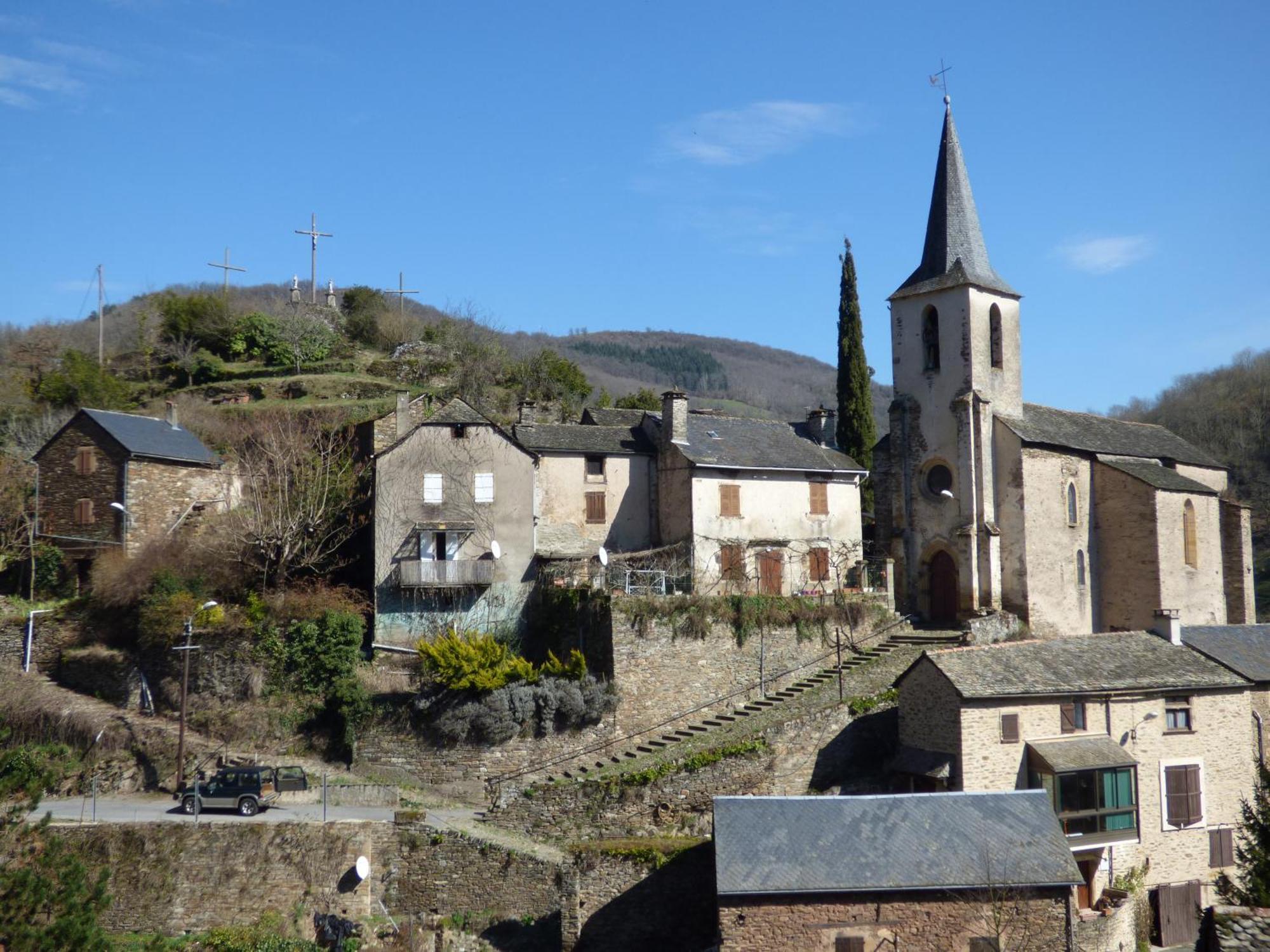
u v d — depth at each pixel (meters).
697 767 31.89
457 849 29.42
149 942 25.80
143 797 32.91
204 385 61.81
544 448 42.66
